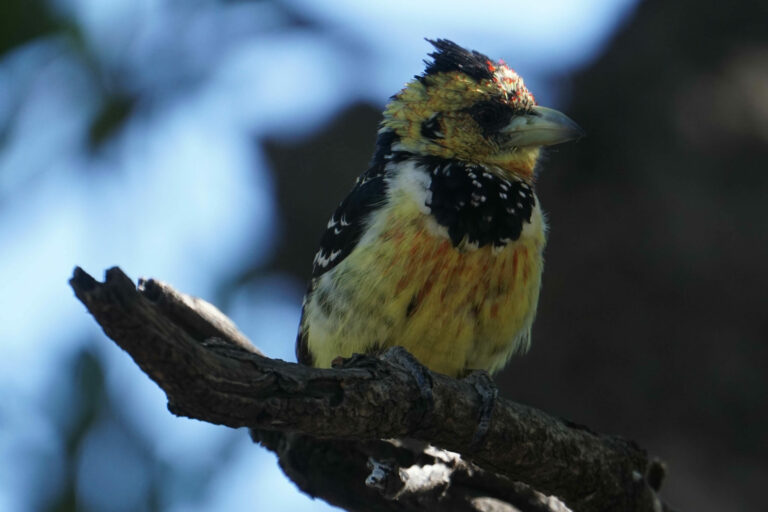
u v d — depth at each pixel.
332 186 14.38
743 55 13.75
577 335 13.05
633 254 13.02
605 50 14.02
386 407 6.62
